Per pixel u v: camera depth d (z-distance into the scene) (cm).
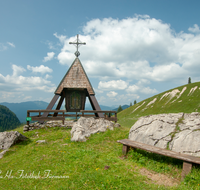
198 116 750
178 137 673
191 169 502
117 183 480
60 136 1079
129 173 545
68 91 1948
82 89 1894
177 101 7225
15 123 18475
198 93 6925
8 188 515
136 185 471
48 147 866
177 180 505
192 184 464
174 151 624
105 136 981
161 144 697
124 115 8419
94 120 1188
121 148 788
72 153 744
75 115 1444
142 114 7512
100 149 791
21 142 1027
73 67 1800
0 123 16812
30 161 707
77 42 1884
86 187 470
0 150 922
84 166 602
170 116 811
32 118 1397
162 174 546
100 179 504
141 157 663
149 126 820
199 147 582
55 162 663
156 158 641
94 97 1673
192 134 640
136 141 762
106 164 614
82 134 976
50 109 1519
